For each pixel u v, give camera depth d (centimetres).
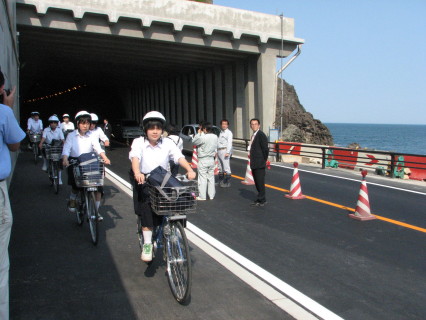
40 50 2138
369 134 19375
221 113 2478
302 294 404
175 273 381
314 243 579
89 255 499
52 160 891
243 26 1969
